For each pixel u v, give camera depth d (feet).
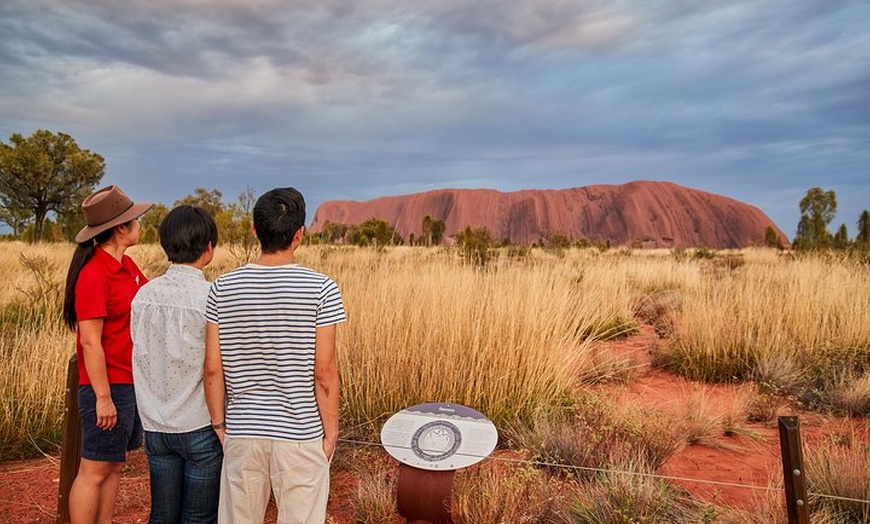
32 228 97.04
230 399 8.39
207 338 8.33
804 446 15.12
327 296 8.12
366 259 28.17
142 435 11.04
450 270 23.36
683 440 16.55
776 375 22.44
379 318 19.13
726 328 25.48
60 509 12.28
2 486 14.49
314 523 8.32
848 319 26.48
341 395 17.65
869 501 11.78
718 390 22.54
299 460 8.06
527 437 15.84
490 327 18.25
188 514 9.20
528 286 22.06
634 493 11.96
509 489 11.93
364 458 14.88
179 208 9.39
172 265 9.34
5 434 16.89
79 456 12.41
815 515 11.64
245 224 29.14
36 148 139.44
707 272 53.01
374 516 12.26
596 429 16.17
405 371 17.74
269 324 7.95
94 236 9.64
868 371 22.11
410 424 12.12
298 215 8.32
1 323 26.14
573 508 12.08
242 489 8.18
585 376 22.52
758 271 42.60
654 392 22.04
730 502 13.04
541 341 18.83
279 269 8.17
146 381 9.04
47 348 19.79
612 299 35.12
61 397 18.11
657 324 33.71
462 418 12.15
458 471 13.39
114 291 9.86
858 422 18.62
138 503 13.34
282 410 8.05
